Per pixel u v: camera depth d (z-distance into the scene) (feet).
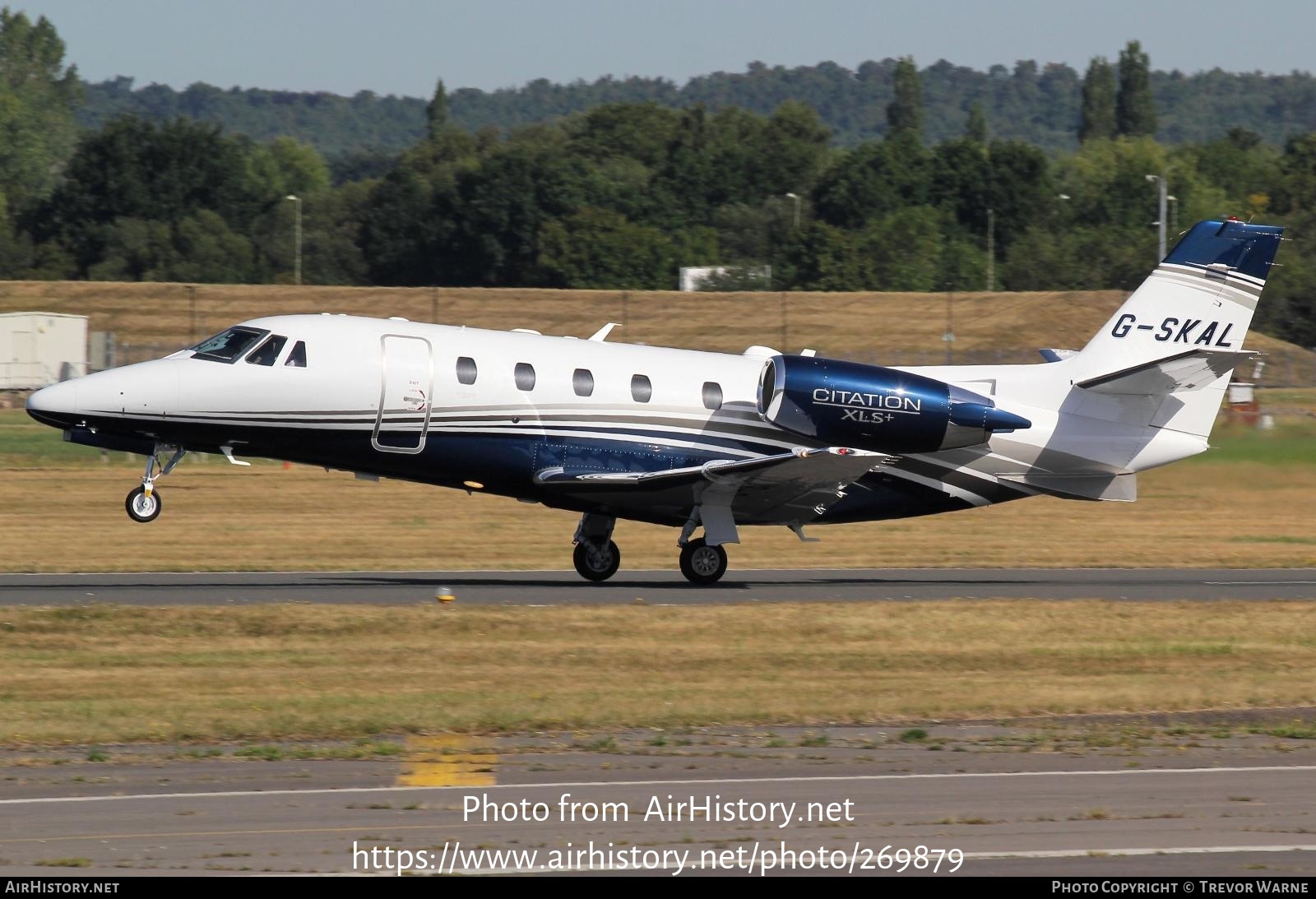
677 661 202.28
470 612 232.73
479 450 256.93
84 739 155.84
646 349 272.10
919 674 198.49
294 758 149.59
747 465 249.96
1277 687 191.83
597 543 277.85
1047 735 163.73
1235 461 483.92
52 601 238.48
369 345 254.06
